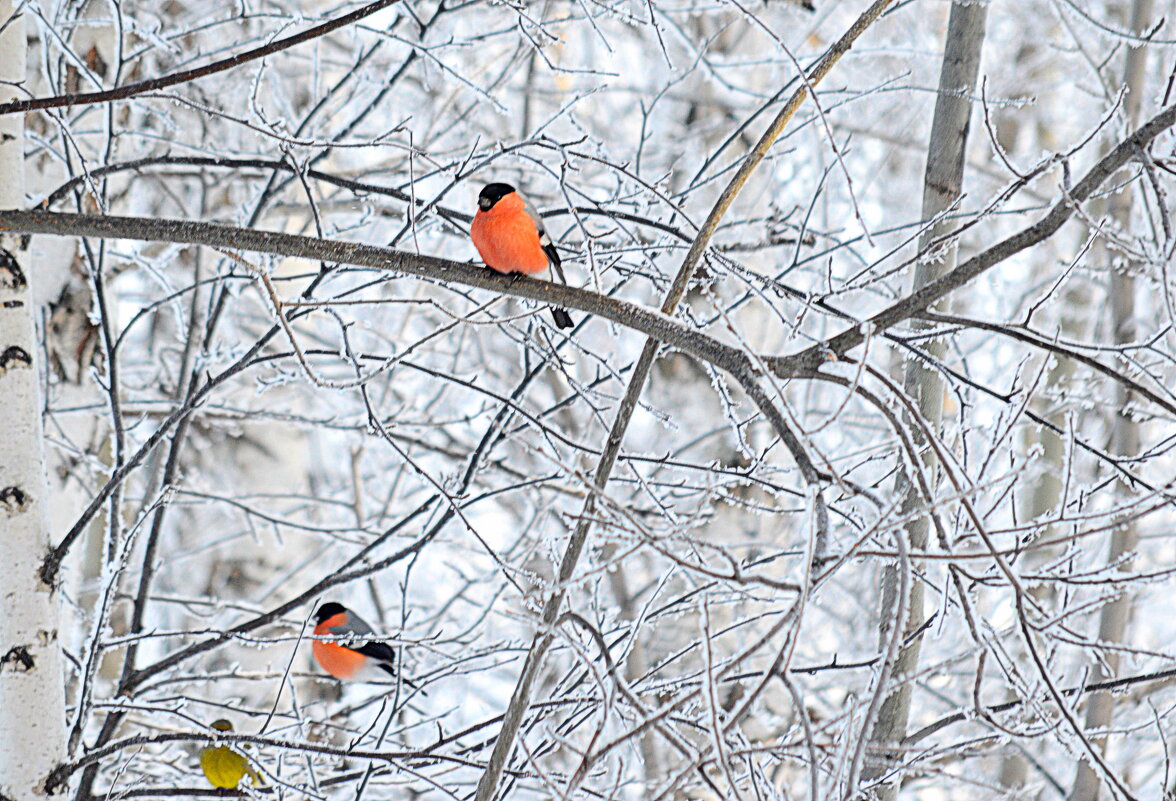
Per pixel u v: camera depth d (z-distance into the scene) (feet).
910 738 24.08
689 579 24.71
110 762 32.45
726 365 19.12
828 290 24.59
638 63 63.77
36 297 35.22
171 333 54.95
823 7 52.65
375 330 45.34
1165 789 23.40
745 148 48.16
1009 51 71.61
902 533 14.51
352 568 33.58
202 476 48.29
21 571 24.04
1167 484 17.35
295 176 29.73
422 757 23.95
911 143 51.93
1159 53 50.98
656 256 33.71
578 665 27.78
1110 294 38.37
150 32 29.99
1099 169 18.84
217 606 37.65
